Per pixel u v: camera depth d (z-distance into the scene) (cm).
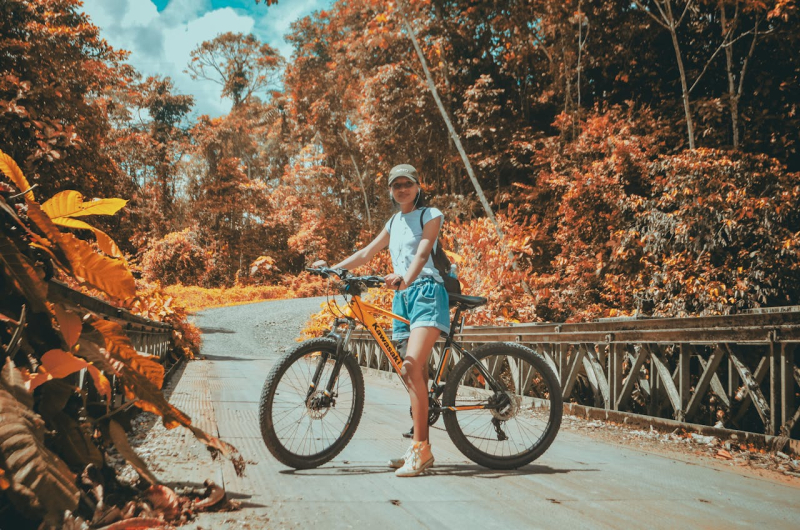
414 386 327
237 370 1008
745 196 954
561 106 2130
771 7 1395
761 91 1503
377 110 2438
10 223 221
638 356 520
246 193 4716
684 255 964
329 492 279
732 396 462
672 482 321
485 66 2334
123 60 1736
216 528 216
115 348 239
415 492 286
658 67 1838
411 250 341
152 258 3950
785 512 267
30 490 163
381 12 2150
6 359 193
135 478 270
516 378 597
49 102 1194
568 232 1450
